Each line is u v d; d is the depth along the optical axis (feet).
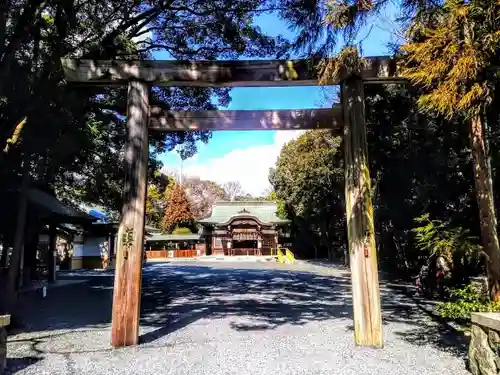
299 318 21.58
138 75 16.34
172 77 16.33
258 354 14.11
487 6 9.72
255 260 90.84
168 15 22.94
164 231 123.44
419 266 40.68
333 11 11.53
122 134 33.76
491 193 14.23
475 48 9.92
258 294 32.27
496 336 10.48
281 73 16.20
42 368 12.55
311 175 64.69
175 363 13.07
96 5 21.40
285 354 14.10
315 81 16.34
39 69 21.49
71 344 15.79
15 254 21.35
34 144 21.20
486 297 14.19
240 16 20.58
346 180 15.81
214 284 40.22
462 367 12.39
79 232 55.98
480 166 14.37
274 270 60.23
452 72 10.15
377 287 15.10
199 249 106.11
